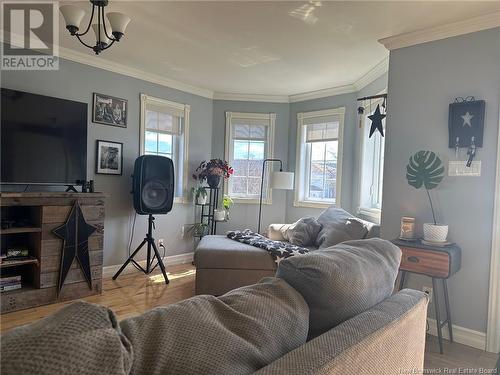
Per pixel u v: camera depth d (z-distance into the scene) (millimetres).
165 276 3551
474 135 2342
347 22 2490
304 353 771
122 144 3768
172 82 4191
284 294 917
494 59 2291
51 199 2816
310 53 3141
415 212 2621
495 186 2279
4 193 2582
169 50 3186
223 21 2547
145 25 2643
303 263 1000
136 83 3871
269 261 3051
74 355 500
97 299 3045
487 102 2318
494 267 2283
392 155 2742
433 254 2230
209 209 4527
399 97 2711
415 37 2607
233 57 3320
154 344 635
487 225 2314
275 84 4195
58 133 3080
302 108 4637
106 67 3590
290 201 4727
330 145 4398
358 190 3926
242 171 4836
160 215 4199
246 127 4801
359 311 1046
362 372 870
